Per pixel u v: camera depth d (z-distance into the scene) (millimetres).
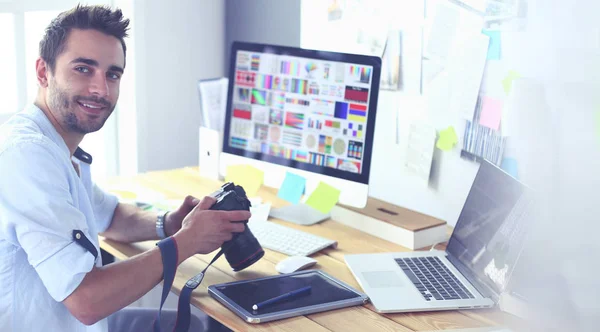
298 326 1382
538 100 1575
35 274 1436
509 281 1358
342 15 2283
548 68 1538
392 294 1508
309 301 1474
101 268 1404
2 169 1357
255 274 1628
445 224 1865
